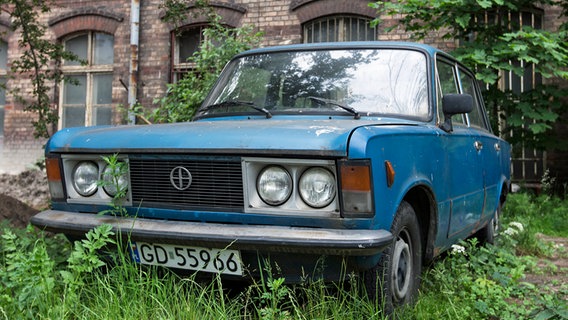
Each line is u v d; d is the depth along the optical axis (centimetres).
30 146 1208
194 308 253
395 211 261
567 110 870
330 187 246
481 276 371
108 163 284
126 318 246
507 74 958
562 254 535
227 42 770
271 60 384
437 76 364
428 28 821
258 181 257
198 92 728
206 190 267
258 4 1080
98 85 1196
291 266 259
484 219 441
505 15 809
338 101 336
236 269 260
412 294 297
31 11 708
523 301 333
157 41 1139
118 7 1171
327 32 1059
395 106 331
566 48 773
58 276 315
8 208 444
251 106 341
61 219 295
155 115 779
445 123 347
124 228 272
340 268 256
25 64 712
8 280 289
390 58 356
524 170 950
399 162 269
